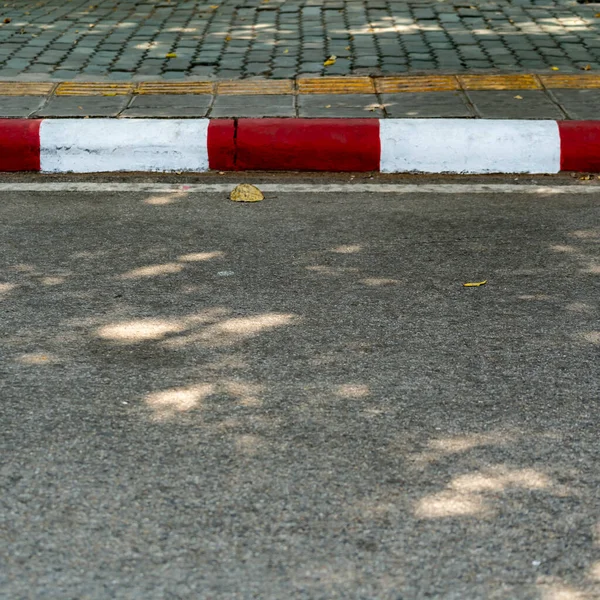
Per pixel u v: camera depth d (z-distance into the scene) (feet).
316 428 10.66
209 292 14.49
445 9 32.53
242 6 33.45
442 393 11.43
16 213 18.19
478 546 8.71
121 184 20.13
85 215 18.08
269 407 11.10
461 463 10.00
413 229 17.29
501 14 31.89
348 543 8.76
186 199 19.10
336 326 13.29
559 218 17.88
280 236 16.94
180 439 10.43
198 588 8.20
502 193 19.51
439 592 8.15
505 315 13.65
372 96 24.08
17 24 30.94
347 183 20.27
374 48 28.19
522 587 8.21
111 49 28.22
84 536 8.85
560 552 8.64
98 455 10.13
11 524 9.01
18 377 11.80
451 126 21.24
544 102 23.47
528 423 10.77
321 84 25.04
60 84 24.97
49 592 8.14
